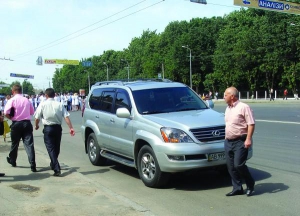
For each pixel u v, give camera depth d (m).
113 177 7.98
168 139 6.50
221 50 63.88
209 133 6.59
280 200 5.92
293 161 8.80
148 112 7.52
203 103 8.19
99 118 8.96
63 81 134.75
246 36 58.22
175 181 7.42
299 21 51.81
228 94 6.06
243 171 6.08
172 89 8.24
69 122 8.12
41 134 16.92
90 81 116.19
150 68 80.88
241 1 23.52
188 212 5.52
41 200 5.95
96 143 9.10
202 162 6.43
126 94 8.09
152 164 6.90
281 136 13.03
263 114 23.86
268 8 24.53
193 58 71.75
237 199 6.07
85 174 8.32
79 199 6.01
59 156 10.80
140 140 7.23
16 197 6.11
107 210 5.44
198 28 72.81
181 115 7.17
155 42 87.88
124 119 7.80
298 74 54.06
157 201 6.13
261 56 58.44
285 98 54.88
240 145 6.02
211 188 6.82
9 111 8.23
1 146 12.40
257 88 64.00
